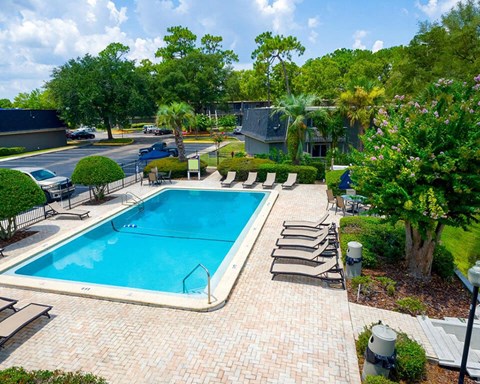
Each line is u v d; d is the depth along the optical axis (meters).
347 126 28.94
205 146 45.12
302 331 7.67
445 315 8.47
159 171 24.78
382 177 9.54
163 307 8.70
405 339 6.85
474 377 6.39
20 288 9.85
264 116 29.73
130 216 17.80
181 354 6.94
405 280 10.05
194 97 58.62
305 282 9.95
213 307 8.52
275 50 50.09
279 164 23.48
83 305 8.91
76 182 18.19
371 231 12.05
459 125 8.48
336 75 59.44
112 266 12.05
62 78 49.34
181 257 12.80
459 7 34.56
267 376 6.34
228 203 19.91
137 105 51.53
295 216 16.11
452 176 8.28
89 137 59.22
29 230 14.80
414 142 9.01
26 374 5.33
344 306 8.70
